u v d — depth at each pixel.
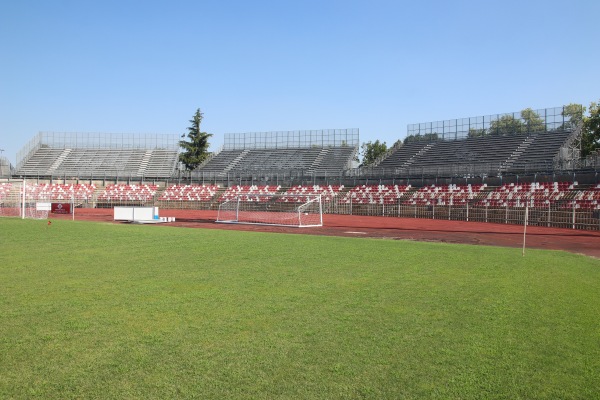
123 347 6.40
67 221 32.69
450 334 7.19
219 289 10.08
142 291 9.80
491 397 5.15
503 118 57.38
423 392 5.23
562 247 22.23
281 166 69.06
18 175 68.38
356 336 7.03
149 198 63.34
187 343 6.59
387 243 20.81
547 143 50.47
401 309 8.62
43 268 12.57
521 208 36.78
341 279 11.41
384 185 54.06
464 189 46.66
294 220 42.09
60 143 75.81
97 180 68.31
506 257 16.33
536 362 6.14
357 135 70.75
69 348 6.34
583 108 56.84
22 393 5.05
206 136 93.00
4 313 8.00
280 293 9.75
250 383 5.36
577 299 9.65
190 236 22.38
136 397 4.99
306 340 6.80
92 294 9.48
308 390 5.21
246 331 7.16
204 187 64.81
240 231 28.38
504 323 7.80
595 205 33.44
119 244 18.38
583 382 5.57
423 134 64.81
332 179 58.72
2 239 19.50
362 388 5.29
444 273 12.55
